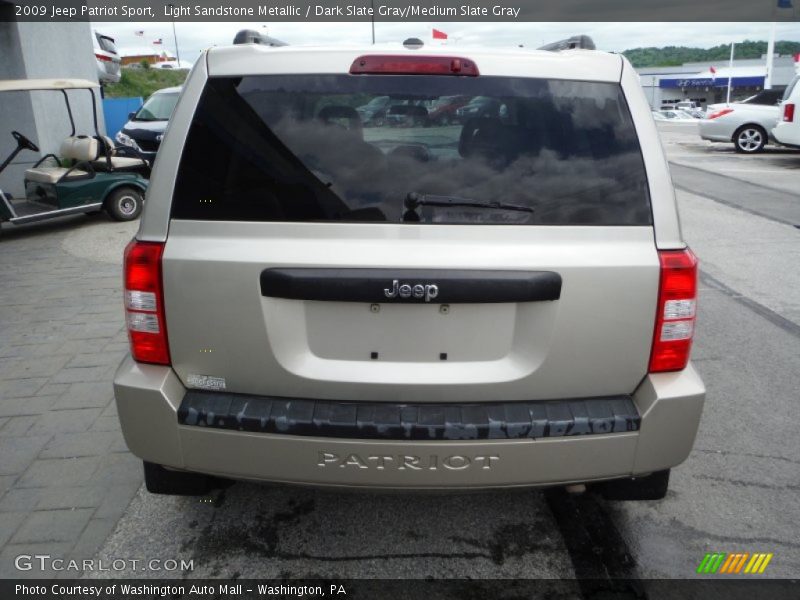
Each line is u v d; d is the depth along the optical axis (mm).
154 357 2373
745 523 3047
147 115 15297
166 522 3049
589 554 2850
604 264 2248
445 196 2279
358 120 2328
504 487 2332
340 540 2934
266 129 2332
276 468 2322
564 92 2389
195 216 2305
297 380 2311
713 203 10797
